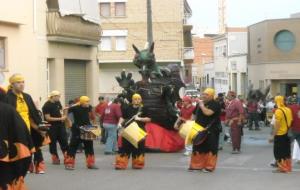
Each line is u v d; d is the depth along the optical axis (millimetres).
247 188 13000
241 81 69000
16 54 25047
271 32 54844
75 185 13383
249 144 25188
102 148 22938
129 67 54875
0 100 9094
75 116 16094
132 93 21516
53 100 16938
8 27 24406
